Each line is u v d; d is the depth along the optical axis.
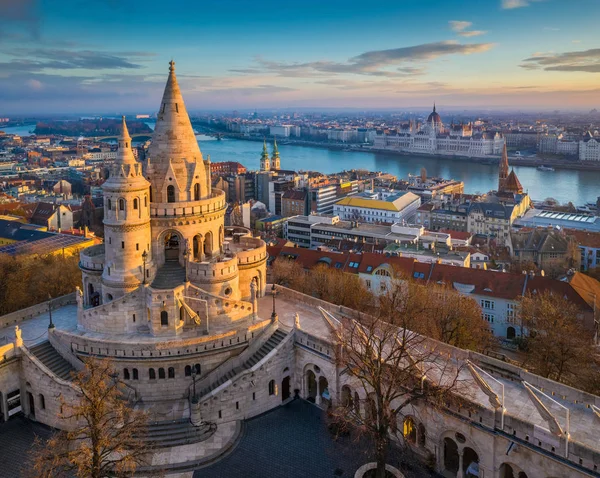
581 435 61.91
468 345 106.50
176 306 86.50
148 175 93.75
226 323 90.75
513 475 63.75
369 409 73.62
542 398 69.50
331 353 81.56
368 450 74.06
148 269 92.75
